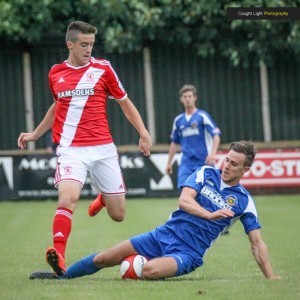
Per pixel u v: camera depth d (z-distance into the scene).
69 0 77.75
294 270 34.81
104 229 52.78
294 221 55.78
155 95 79.44
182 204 30.55
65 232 30.89
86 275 32.62
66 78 32.53
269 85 80.19
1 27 76.25
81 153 32.38
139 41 78.06
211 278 32.28
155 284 29.70
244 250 42.28
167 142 79.62
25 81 79.06
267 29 77.75
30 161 74.00
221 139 80.00
